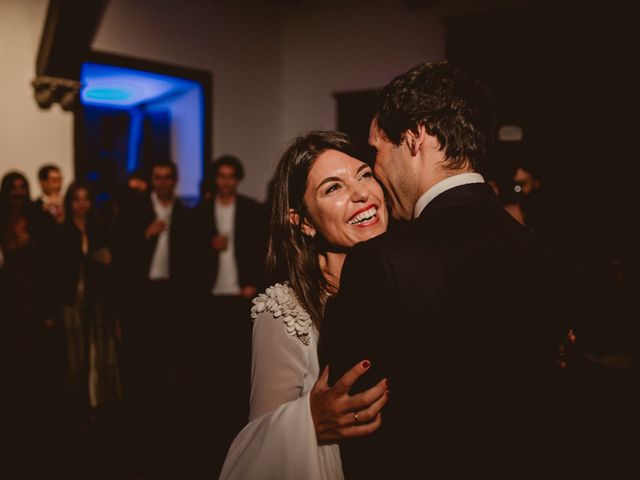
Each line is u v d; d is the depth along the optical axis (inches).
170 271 173.9
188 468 111.3
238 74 233.9
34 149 171.9
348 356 34.7
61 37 164.7
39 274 132.4
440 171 37.2
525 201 118.0
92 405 134.7
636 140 163.2
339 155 45.4
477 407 31.2
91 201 139.1
